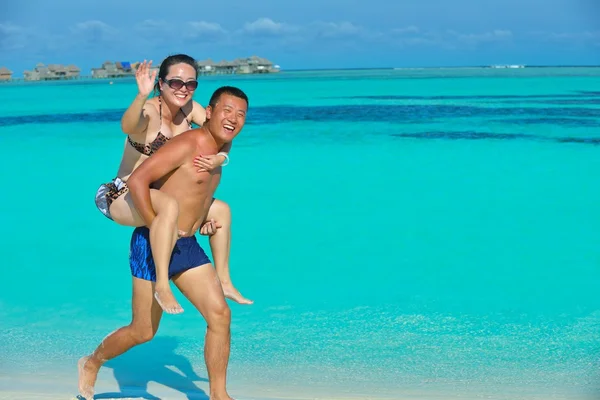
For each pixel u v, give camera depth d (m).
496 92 43.84
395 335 5.91
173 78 4.20
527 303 6.73
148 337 4.18
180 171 3.97
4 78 113.88
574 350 5.54
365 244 8.96
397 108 30.84
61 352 5.54
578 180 13.21
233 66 144.12
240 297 4.45
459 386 4.82
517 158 15.91
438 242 9.02
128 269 8.03
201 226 4.35
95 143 19.14
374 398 4.57
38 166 15.36
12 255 8.59
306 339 5.84
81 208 11.26
